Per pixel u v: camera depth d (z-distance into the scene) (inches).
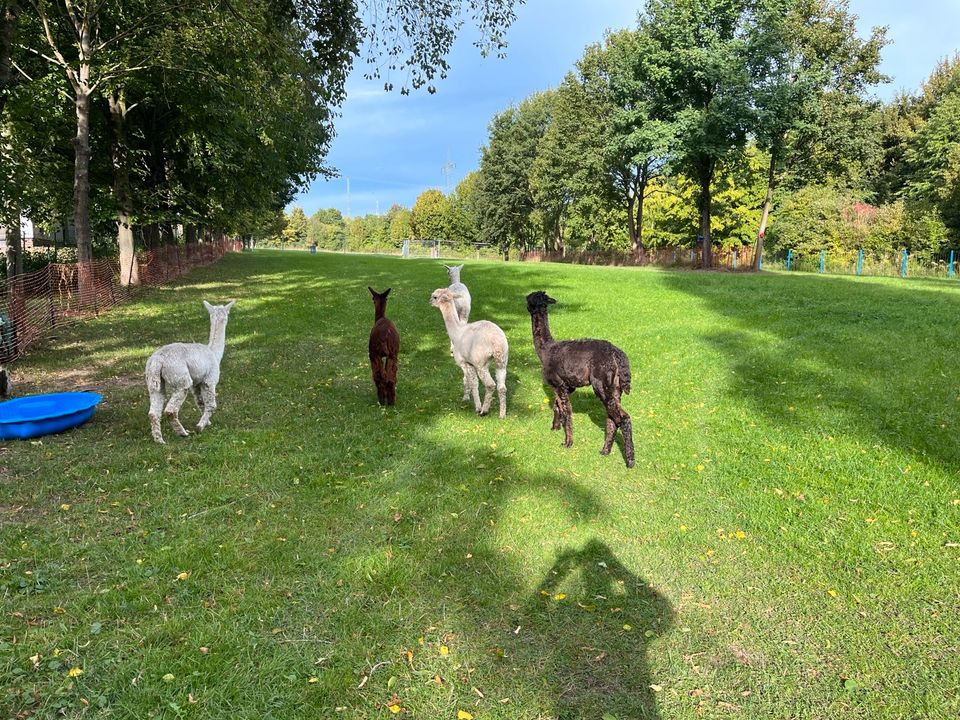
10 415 271.0
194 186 1045.8
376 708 114.9
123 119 810.8
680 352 404.5
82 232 661.3
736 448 248.2
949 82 1599.4
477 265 1288.1
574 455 244.5
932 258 1248.8
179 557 162.6
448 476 222.4
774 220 1582.2
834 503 196.4
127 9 676.7
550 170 1781.5
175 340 468.4
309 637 133.5
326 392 340.5
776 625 139.0
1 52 387.2
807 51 1205.1
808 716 113.3
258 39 505.7
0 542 169.3
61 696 115.0
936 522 179.6
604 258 1800.0
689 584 155.7
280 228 3563.0
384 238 4222.4
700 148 1133.1
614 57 1446.9
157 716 111.2
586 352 237.5
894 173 1660.9
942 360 339.0
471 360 291.0
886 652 129.3
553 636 136.1
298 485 213.3
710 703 116.7
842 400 288.7
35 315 501.7
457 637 135.3
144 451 240.5
